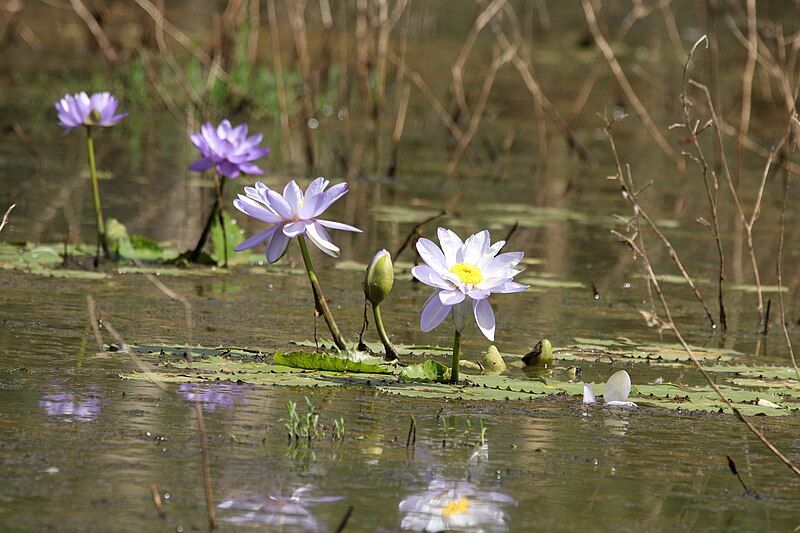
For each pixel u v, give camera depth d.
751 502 5.70
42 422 6.27
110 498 5.27
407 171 18.17
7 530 4.85
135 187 15.34
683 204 16.75
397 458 6.04
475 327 9.45
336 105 23.92
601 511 5.45
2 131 18.73
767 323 9.94
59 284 10.05
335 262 11.80
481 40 31.73
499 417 6.90
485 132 21.94
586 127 22.98
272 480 5.61
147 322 8.81
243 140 11.26
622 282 11.69
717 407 7.30
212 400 6.87
